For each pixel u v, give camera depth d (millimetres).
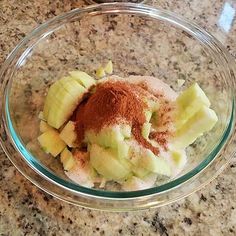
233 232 236
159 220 240
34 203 243
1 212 240
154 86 280
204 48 293
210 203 245
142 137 247
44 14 315
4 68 274
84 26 305
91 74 292
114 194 228
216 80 282
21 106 270
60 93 259
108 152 240
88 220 239
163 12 298
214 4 322
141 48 303
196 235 235
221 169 244
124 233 236
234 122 253
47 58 293
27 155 244
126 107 247
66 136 251
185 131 255
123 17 310
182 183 233
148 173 242
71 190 231
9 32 305
